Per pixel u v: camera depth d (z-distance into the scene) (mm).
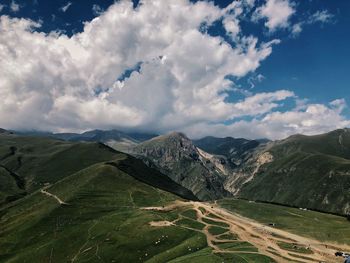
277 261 176000
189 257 184875
